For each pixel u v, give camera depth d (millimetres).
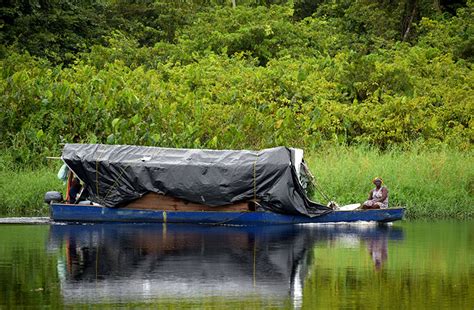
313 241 41812
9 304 27516
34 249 38469
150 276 32281
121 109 64312
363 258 36688
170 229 46312
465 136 66125
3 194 53969
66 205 48531
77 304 27594
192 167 48375
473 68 78500
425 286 30812
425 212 53656
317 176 54750
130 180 48625
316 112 65812
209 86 71688
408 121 65688
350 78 72312
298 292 29641
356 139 65375
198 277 32188
